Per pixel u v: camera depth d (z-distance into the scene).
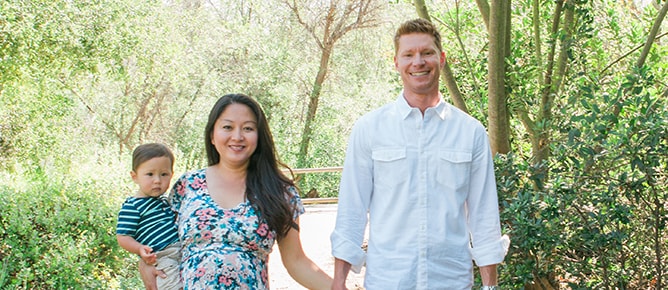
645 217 4.51
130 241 3.03
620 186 4.24
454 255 2.76
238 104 2.84
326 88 22.09
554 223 4.32
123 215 3.06
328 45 21.11
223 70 21.64
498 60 4.88
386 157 2.77
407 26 2.79
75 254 5.27
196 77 20.72
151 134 22.55
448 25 6.45
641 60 5.24
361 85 21.91
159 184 3.15
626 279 4.56
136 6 13.34
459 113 2.82
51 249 5.27
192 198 2.84
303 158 21.64
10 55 11.53
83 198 5.86
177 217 2.98
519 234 4.26
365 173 2.83
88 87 18.09
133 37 13.17
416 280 2.73
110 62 13.10
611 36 6.30
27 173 8.00
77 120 18.72
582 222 4.40
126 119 21.55
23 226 5.28
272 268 7.59
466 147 2.76
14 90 13.15
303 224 10.68
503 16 4.84
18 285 4.96
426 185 2.74
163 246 2.99
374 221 2.82
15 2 11.12
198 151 21.27
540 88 5.37
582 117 4.27
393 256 2.76
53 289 5.23
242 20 21.67
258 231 2.78
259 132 2.87
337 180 21.48
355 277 7.20
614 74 5.72
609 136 4.36
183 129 22.12
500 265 4.57
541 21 6.05
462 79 6.39
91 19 12.38
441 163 2.75
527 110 5.39
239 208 2.80
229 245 2.76
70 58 12.45
